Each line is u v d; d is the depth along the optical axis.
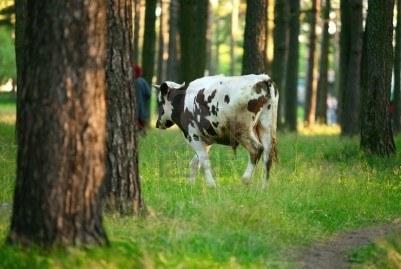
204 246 10.94
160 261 9.93
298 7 40.47
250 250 11.38
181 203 13.90
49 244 9.68
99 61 9.81
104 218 12.30
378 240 13.15
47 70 9.62
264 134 17.08
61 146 9.64
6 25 38.44
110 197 12.94
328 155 23.33
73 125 9.66
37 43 9.66
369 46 23.52
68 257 9.45
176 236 11.14
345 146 24.33
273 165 19.70
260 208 13.74
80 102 9.68
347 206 16.09
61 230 9.69
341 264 12.02
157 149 22.00
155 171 18.20
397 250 12.71
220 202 14.02
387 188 18.39
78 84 9.66
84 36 9.69
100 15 9.79
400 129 36.28
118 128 12.98
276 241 12.67
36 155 9.66
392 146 23.62
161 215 13.28
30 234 9.74
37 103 9.65
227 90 17.12
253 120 17.00
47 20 9.61
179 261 10.09
